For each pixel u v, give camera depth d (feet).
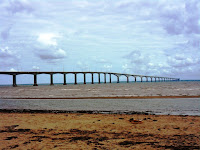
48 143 28.94
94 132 36.09
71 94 155.74
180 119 48.14
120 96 123.34
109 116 54.44
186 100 94.12
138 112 63.05
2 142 29.71
